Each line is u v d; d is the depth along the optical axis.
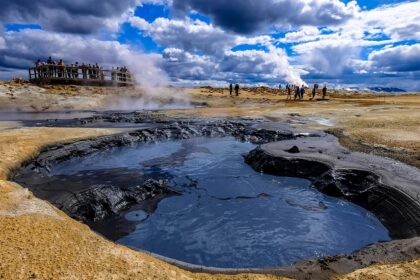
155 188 10.66
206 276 4.70
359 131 17.00
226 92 55.91
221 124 22.86
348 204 9.71
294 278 4.85
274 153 13.07
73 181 11.16
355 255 5.54
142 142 18.12
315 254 7.06
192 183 11.69
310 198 10.33
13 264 4.14
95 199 9.12
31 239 4.77
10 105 32.50
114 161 14.38
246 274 4.81
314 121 22.98
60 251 4.57
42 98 35.03
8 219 5.32
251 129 20.72
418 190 8.40
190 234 8.05
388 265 4.88
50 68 42.00
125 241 7.72
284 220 8.80
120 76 48.41
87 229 5.66
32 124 22.09
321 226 8.43
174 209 9.48
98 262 4.43
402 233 7.40
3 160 11.21
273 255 7.06
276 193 10.77
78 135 16.02
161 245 7.54
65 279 3.99
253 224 8.57
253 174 12.70
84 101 36.59
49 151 13.45
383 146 13.34
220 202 10.02
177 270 4.79
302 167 11.94
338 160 11.59
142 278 4.21
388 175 9.64
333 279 4.73
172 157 15.32
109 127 21.33
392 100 41.88
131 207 9.57
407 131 16.02
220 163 14.34
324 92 43.94
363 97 53.69
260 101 42.00
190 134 20.50
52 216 5.71
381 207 8.60
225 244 7.54
